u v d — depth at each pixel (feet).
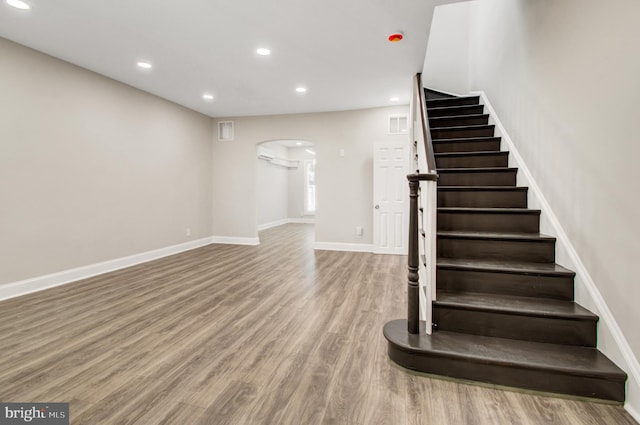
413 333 6.49
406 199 16.99
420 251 8.42
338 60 11.39
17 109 10.12
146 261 15.33
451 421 4.73
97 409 4.98
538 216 8.21
